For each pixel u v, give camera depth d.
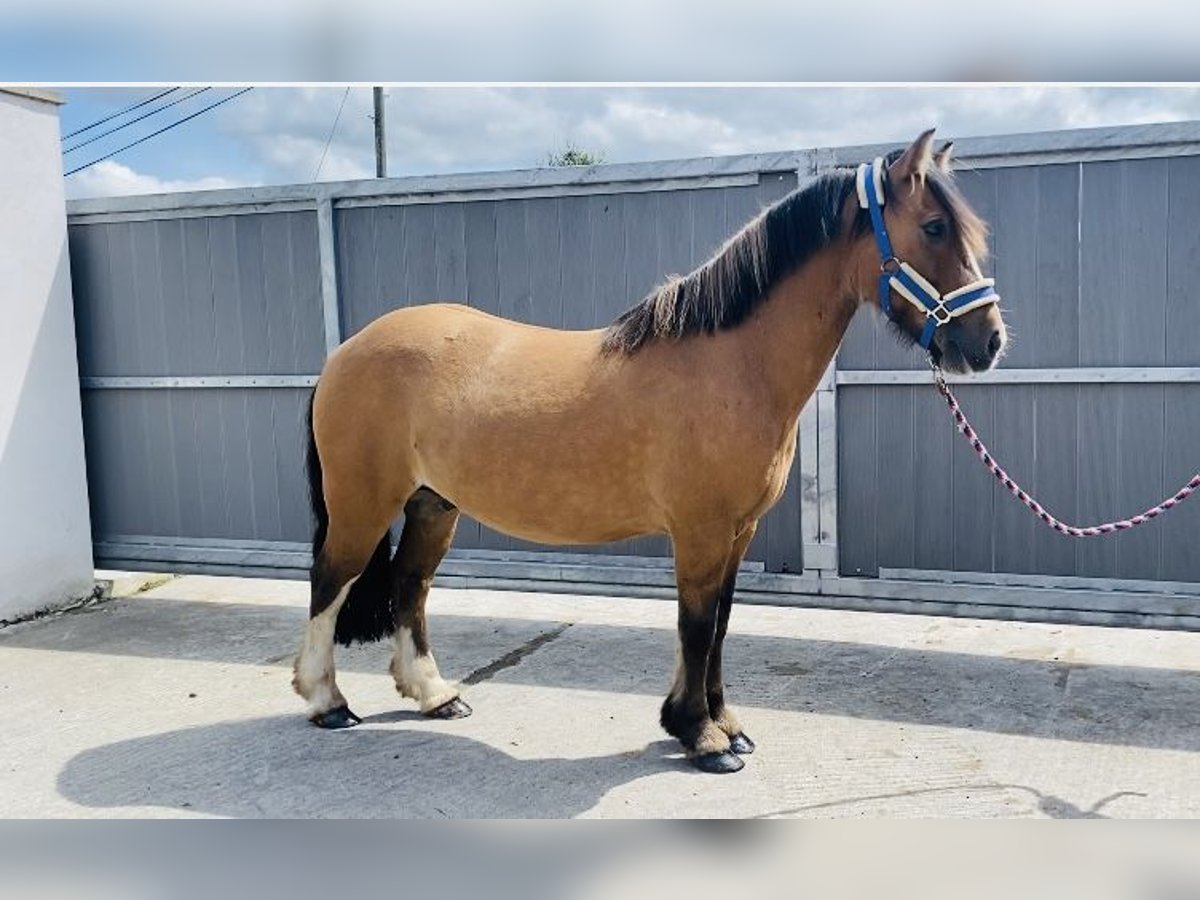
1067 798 2.73
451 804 2.81
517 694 3.69
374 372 3.23
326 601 3.37
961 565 4.10
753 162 4.14
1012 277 3.89
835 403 4.15
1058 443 3.91
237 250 5.02
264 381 5.05
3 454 4.67
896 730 3.25
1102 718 3.31
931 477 4.09
